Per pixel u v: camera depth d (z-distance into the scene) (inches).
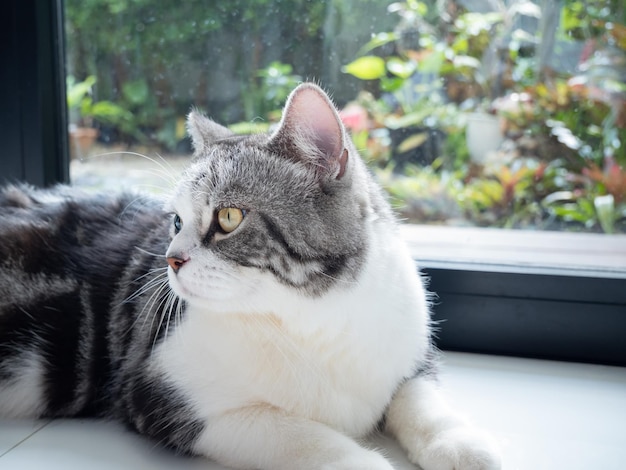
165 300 21.3
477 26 31.2
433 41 31.4
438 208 31.2
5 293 22.9
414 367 21.7
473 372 25.1
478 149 31.6
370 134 31.5
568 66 30.7
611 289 25.4
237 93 31.2
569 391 23.8
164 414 19.9
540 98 31.1
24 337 22.6
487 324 26.5
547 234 30.5
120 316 22.2
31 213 24.5
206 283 19.4
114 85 31.7
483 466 18.4
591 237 30.0
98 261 23.2
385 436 21.3
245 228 19.5
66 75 30.2
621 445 20.6
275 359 20.0
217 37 31.1
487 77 31.5
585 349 26.0
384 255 20.8
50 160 29.4
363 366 20.4
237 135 21.9
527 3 30.6
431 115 31.7
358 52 30.8
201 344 20.1
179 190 20.8
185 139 31.2
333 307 19.8
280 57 30.8
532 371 25.3
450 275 26.5
